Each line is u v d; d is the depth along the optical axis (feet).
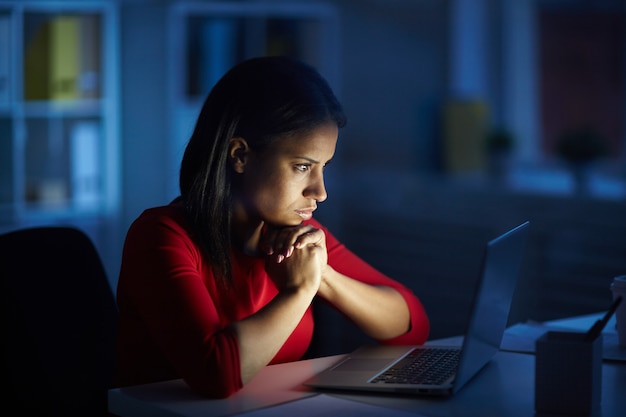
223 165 5.29
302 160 5.11
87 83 14.25
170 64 14.51
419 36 21.81
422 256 17.47
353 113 21.66
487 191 17.07
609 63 20.85
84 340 5.90
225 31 15.39
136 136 14.43
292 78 5.17
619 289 5.57
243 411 4.33
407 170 21.31
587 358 4.21
